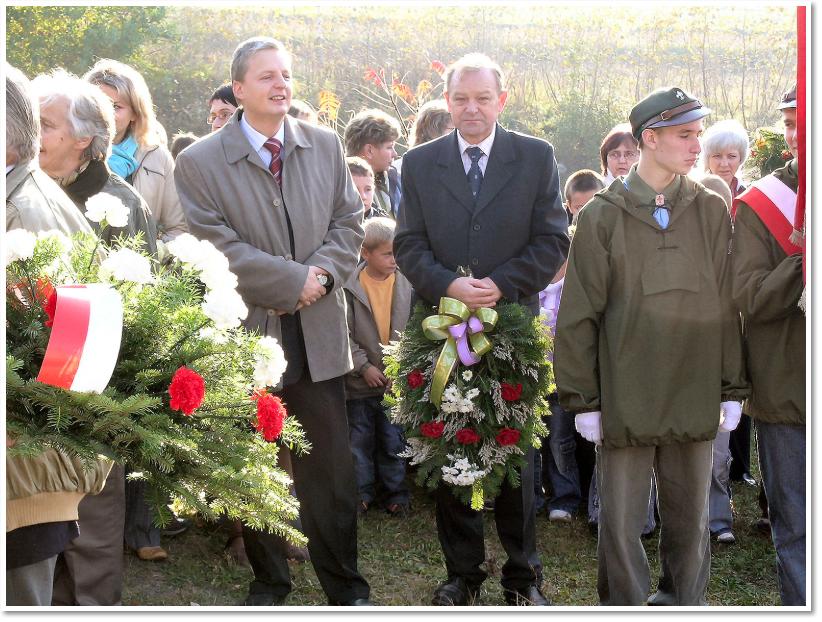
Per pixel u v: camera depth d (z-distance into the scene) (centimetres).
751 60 1108
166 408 263
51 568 269
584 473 552
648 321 361
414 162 425
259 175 404
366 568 461
